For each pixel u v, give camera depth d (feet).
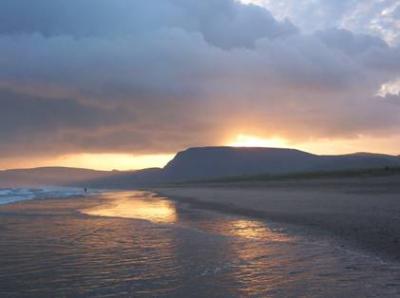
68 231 81.20
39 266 50.01
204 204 159.22
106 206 164.04
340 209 103.14
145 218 109.09
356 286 39.73
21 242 67.41
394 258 50.80
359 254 53.83
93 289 40.78
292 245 62.44
